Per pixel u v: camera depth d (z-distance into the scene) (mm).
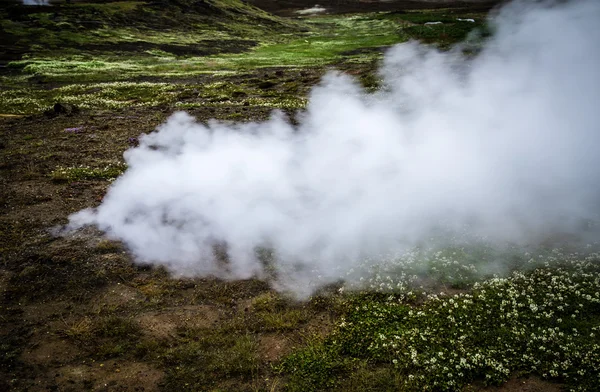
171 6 121250
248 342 9719
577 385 8359
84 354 9414
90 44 81125
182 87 45031
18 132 26750
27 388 8477
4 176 19125
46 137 25562
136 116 31125
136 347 9578
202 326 10344
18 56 68188
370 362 9227
